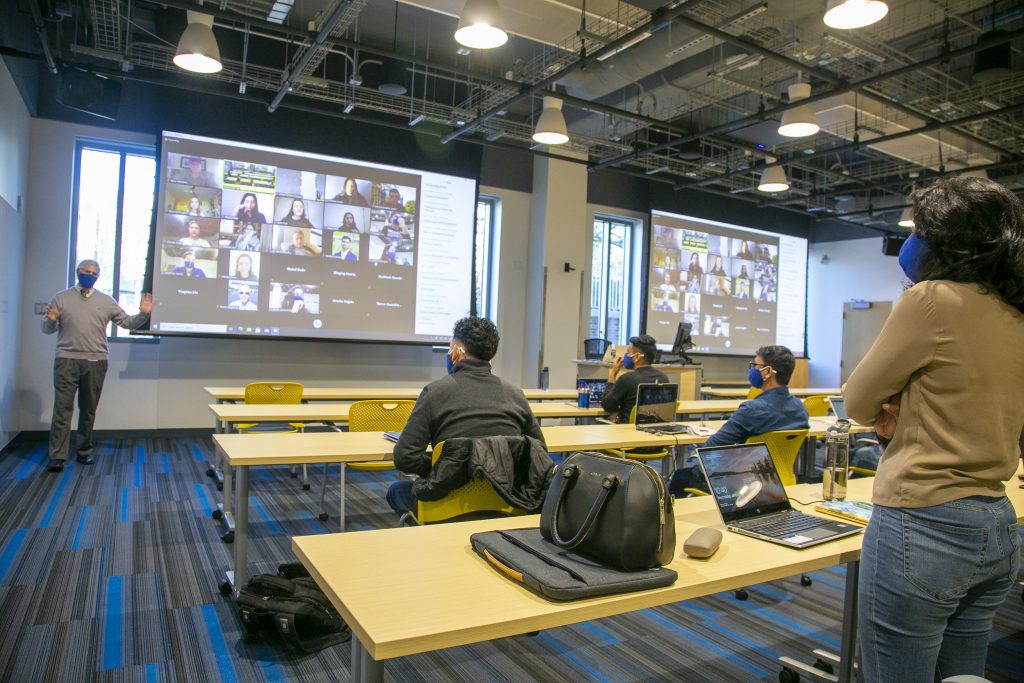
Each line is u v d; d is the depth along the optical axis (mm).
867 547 1200
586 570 1201
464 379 2312
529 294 8297
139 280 6426
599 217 9039
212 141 6301
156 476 4781
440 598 1128
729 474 1766
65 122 5973
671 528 1279
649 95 6434
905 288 1279
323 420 3617
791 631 2600
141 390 6266
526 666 2258
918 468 1125
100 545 3277
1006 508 1139
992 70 4668
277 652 2258
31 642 2270
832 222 11086
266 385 4449
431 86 7027
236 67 6121
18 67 5113
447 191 7473
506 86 5594
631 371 4418
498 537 1407
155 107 6285
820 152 6719
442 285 7449
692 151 6945
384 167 7109
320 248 6785
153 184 6391
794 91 5312
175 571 2963
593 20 4422
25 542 3281
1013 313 1134
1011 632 2662
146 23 5574
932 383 1129
